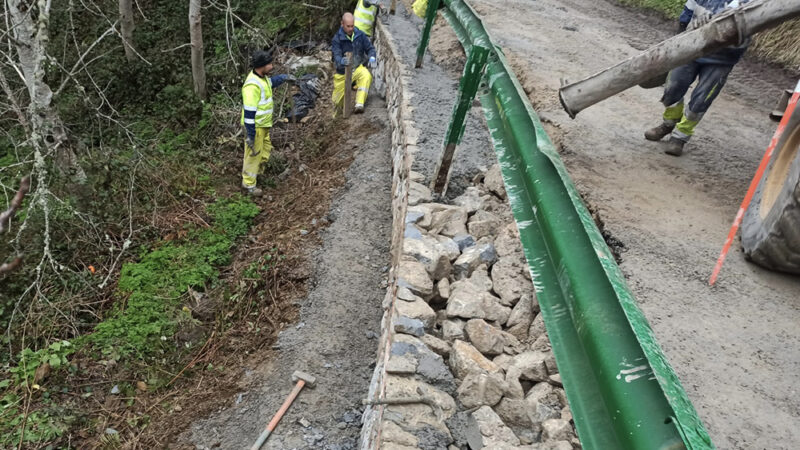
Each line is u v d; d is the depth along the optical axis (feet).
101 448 14.90
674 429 4.75
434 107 22.97
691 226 15.70
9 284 19.45
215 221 23.17
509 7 38.27
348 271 19.25
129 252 21.72
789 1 13.46
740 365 11.32
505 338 12.32
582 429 5.78
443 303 13.91
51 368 16.96
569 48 30.78
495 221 16.34
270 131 29.63
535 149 10.17
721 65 17.37
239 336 17.87
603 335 6.03
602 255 6.75
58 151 25.61
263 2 39.63
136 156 25.39
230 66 34.45
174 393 16.42
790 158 13.97
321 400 14.93
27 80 24.61
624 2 42.06
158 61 34.58
